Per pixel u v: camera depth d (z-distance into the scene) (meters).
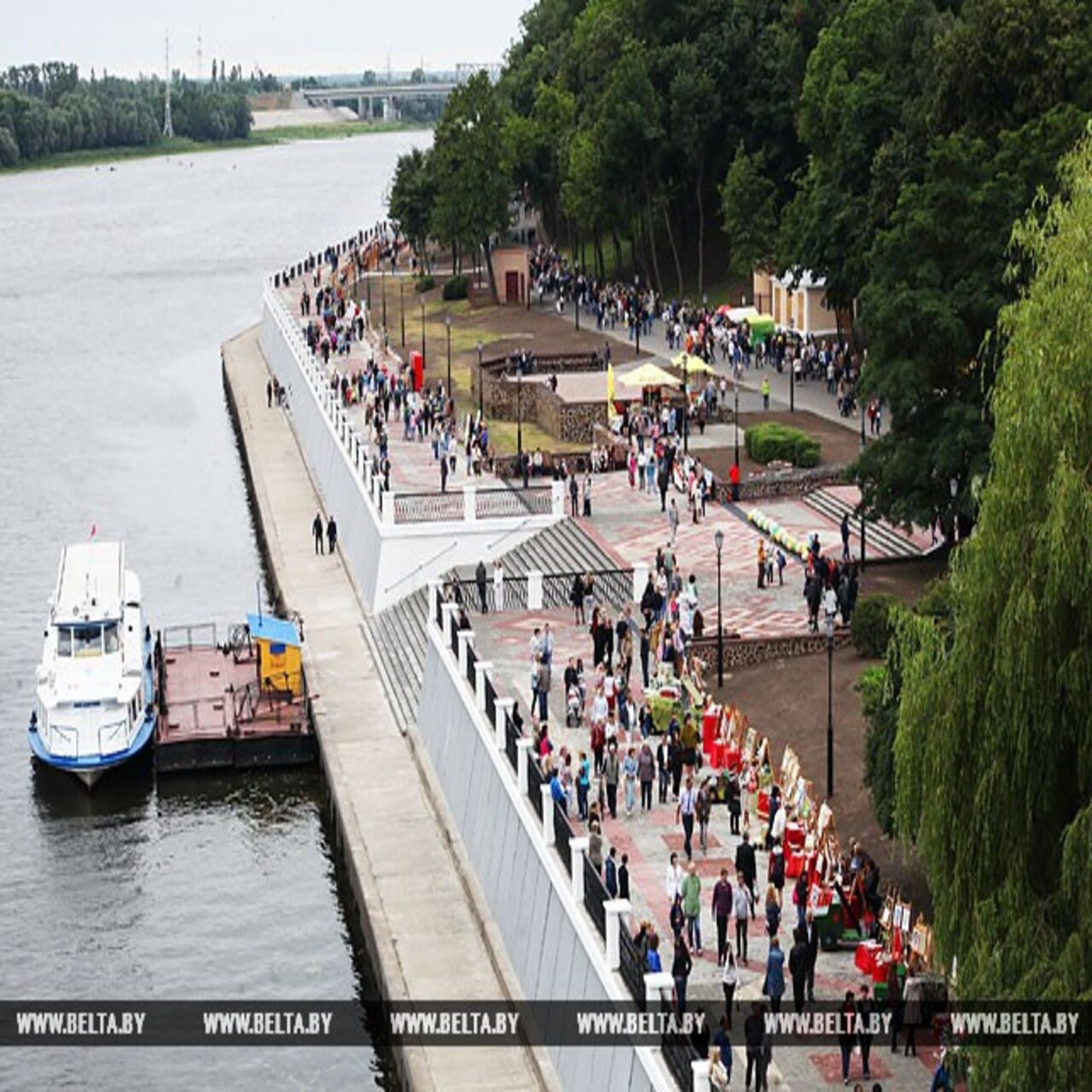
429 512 110.25
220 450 171.50
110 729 90.62
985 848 42.62
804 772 71.94
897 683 59.81
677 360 137.88
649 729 73.88
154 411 191.25
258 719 93.31
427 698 87.38
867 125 134.88
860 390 95.81
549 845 62.88
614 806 68.94
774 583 95.62
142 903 78.25
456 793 77.94
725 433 131.50
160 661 100.12
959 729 43.78
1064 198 89.88
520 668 85.88
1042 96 106.81
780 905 60.00
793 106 194.25
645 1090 50.38
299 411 160.75
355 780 83.56
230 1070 64.94
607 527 107.69
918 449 93.81
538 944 61.97
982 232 92.75
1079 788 41.97
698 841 66.56
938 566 97.44
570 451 131.62
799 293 164.25
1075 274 43.31
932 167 95.50
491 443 137.62
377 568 109.31
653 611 88.19
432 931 68.38
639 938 53.47
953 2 159.38
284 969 72.25
